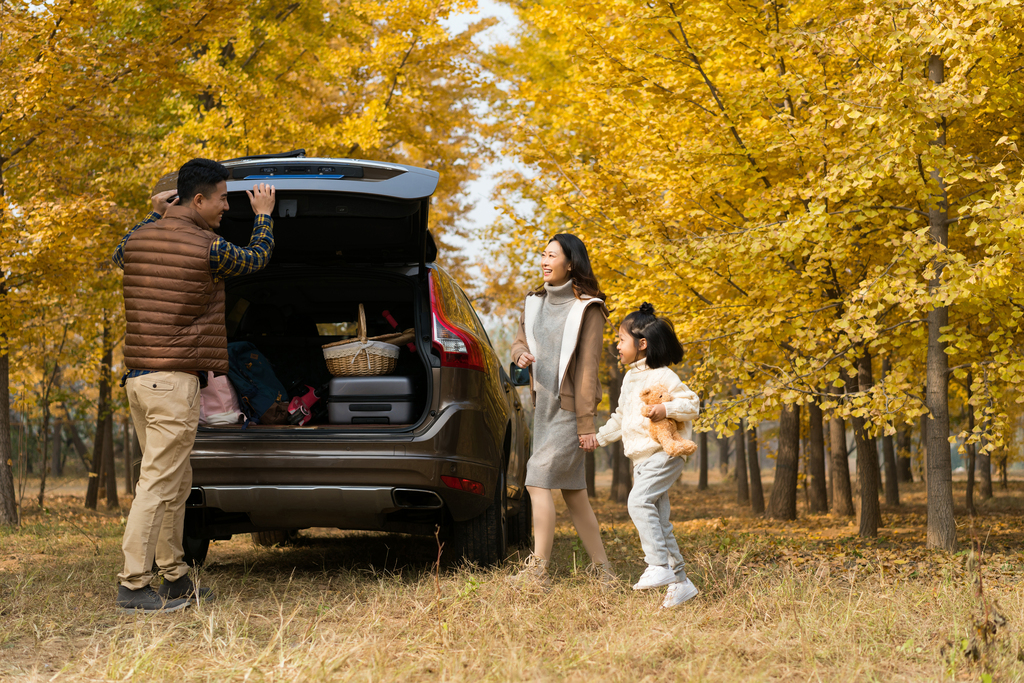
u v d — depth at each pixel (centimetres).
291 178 390
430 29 1106
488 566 434
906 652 280
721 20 738
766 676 249
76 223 803
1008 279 561
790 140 670
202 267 358
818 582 375
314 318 560
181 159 1019
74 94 848
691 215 733
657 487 358
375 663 255
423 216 418
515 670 247
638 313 369
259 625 320
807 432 1536
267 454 389
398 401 419
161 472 356
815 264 673
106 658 268
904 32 567
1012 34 606
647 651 270
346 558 538
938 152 583
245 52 1222
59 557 532
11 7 833
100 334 1253
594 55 812
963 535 864
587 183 856
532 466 396
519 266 1035
